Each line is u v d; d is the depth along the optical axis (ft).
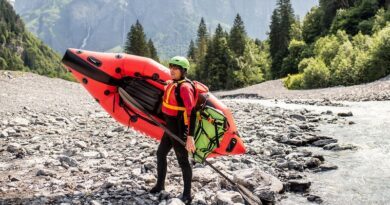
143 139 38.81
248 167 28.17
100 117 59.16
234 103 103.65
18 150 31.94
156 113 22.90
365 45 177.58
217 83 326.65
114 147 34.94
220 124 20.42
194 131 19.56
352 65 158.10
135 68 22.95
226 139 21.85
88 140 38.29
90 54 23.27
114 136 40.75
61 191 21.97
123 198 20.85
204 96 20.67
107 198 20.86
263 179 23.93
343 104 84.53
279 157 32.45
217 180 24.31
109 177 24.26
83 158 30.37
